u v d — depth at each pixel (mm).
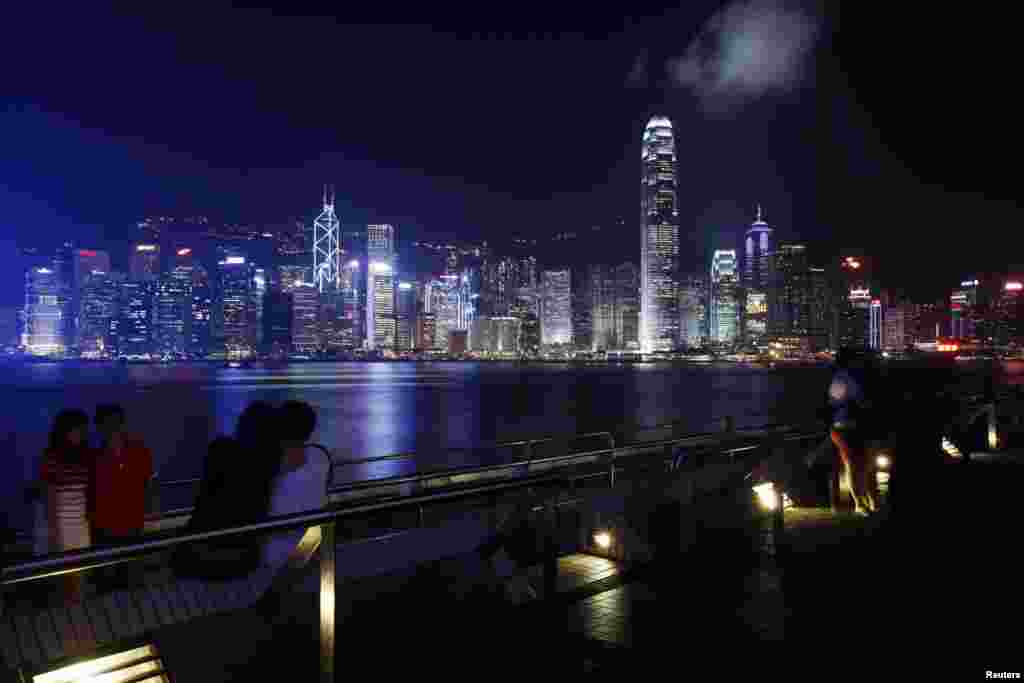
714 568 7816
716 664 5238
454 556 5969
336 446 51562
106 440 6180
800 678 5004
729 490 9305
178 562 4723
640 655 5352
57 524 6012
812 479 11344
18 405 101750
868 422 10289
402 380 192000
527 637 5602
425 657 5012
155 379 194500
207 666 4316
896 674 5051
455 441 54906
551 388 149875
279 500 5109
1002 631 5898
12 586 2799
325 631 3959
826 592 6957
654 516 8500
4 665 3883
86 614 4363
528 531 7008
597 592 6902
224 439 5148
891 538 8953
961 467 13336
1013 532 9172
